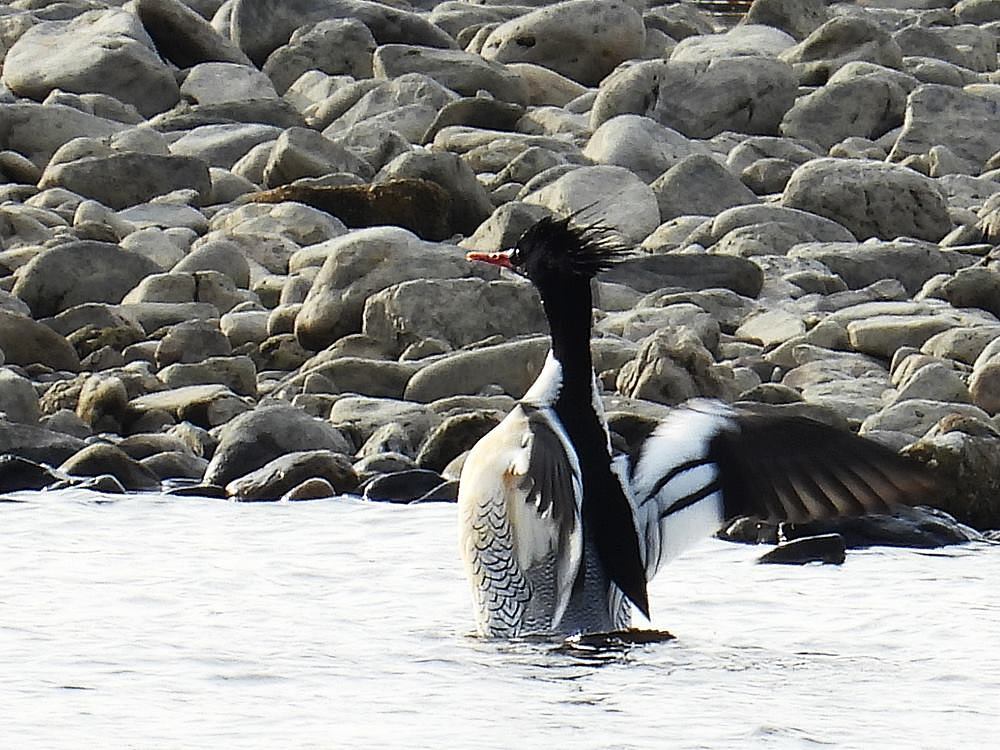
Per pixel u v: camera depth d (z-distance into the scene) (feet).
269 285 65.26
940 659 28.02
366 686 25.94
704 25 133.08
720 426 26.32
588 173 76.48
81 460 44.62
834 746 23.18
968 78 111.04
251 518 40.06
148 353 57.36
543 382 27.66
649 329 58.18
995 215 73.82
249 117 96.37
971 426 45.21
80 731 23.24
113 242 70.28
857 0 152.87
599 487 26.71
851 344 57.82
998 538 39.09
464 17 123.54
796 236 72.13
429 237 75.72
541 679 26.50
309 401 51.03
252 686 25.76
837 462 25.63
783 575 34.73
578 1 111.14
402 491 42.80
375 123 94.22
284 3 112.78
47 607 30.91
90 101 94.94
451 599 32.01
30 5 119.85
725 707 25.03
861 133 98.02
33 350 56.59
